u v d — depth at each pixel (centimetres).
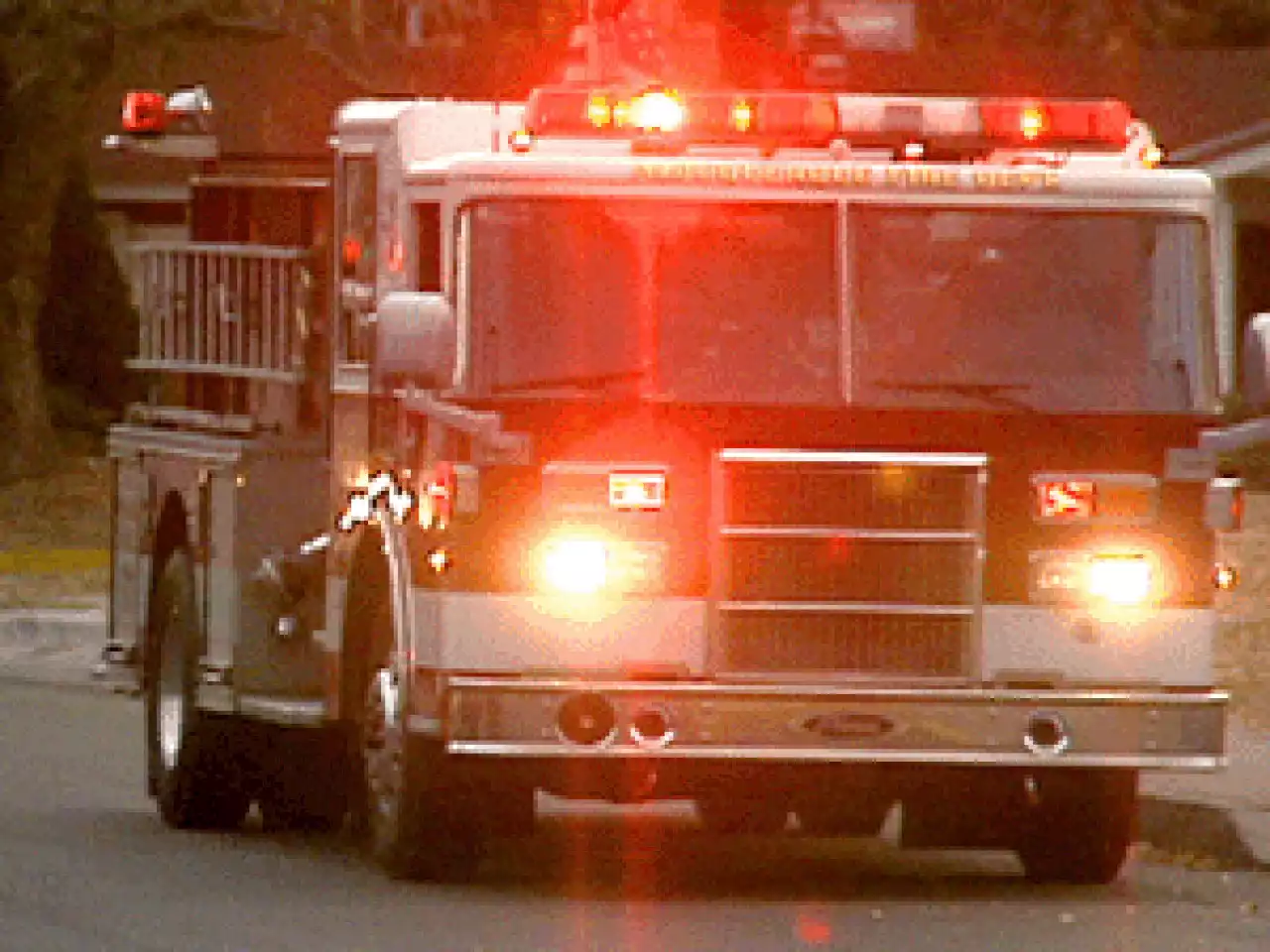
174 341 3650
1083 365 2873
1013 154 2964
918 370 2859
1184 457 2858
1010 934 2689
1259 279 8962
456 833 2930
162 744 3497
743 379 2842
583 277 2844
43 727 4531
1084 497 2844
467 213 2850
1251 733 4028
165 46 8125
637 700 2794
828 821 3381
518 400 2809
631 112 2898
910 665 2831
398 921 2705
